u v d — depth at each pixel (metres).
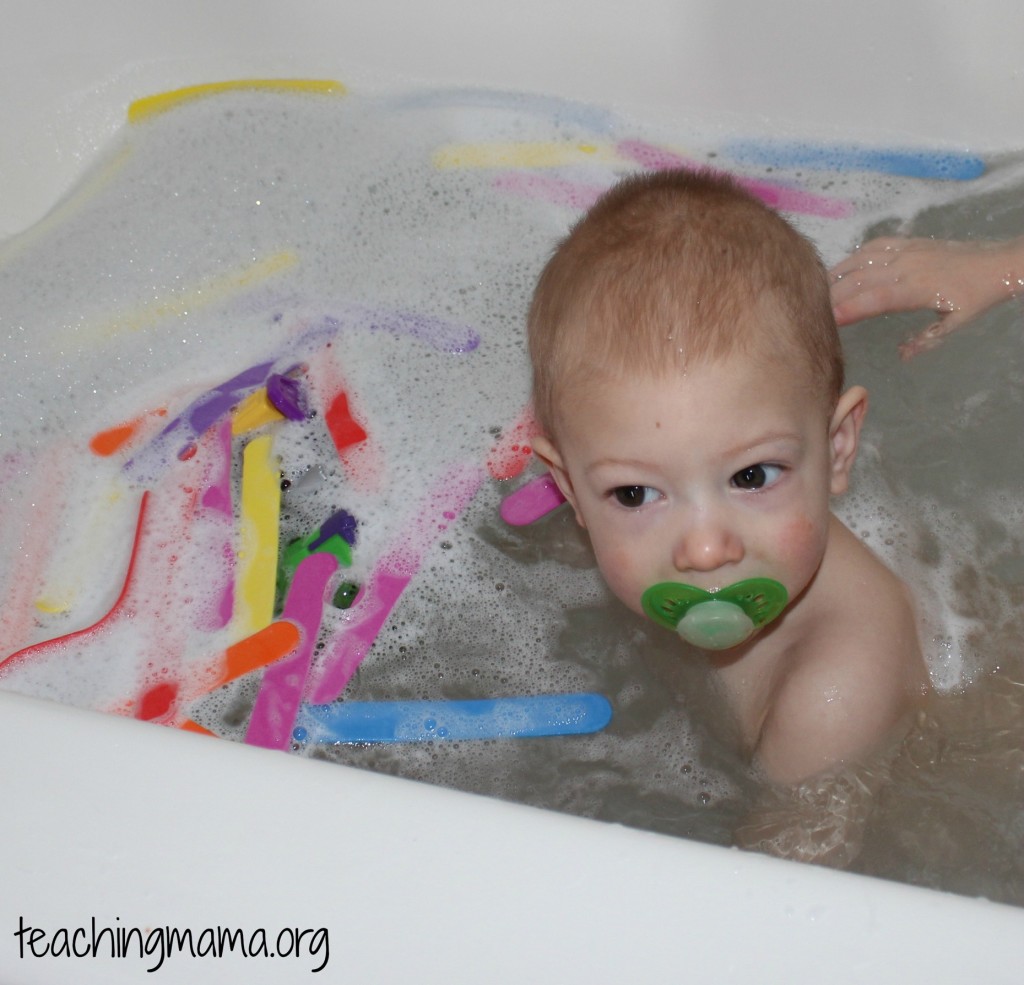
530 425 1.16
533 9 1.28
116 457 1.19
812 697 0.85
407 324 1.25
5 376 1.21
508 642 1.02
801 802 0.85
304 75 1.31
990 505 1.02
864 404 0.86
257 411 1.17
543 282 0.87
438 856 0.56
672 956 0.52
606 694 0.97
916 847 0.83
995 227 1.22
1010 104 1.23
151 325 1.26
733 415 0.75
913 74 1.24
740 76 1.28
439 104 1.31
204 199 1.30
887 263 1.12
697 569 0.77
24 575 1.12
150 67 1.31
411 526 1.10
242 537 1.09
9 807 0.58
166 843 0.57
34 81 1.28
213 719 0.98
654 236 0.81
